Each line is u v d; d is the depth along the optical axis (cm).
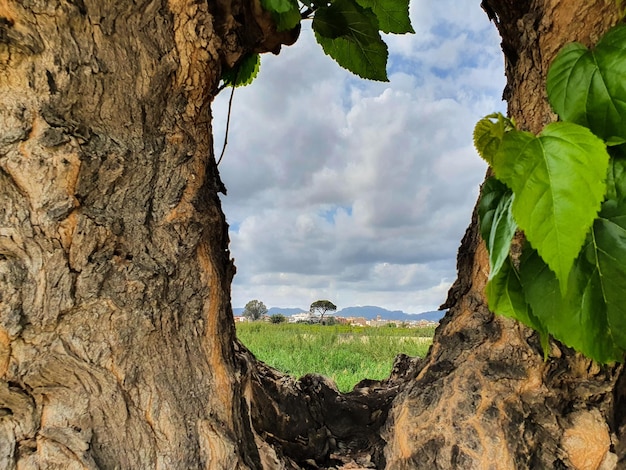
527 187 61
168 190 115
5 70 94
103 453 101
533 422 135
